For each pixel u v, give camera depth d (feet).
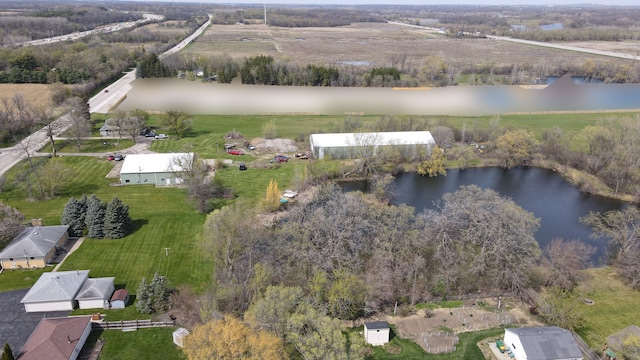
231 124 446.60
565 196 316.40
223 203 280.10
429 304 199.41
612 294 209.15
